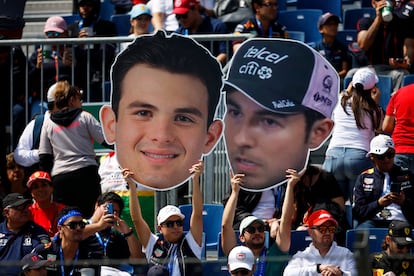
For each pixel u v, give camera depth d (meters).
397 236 23.67
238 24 32.44
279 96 25.00
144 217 26.06
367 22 31.62
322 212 23.42
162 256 23.62
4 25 32.16
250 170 25.08
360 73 27.00
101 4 36.44
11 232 24.23
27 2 38.00
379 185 25.50
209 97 25.06
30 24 37.25
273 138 24.98
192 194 25.55
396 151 26.88
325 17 31.77
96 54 29.20
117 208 24.16
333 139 27.06
